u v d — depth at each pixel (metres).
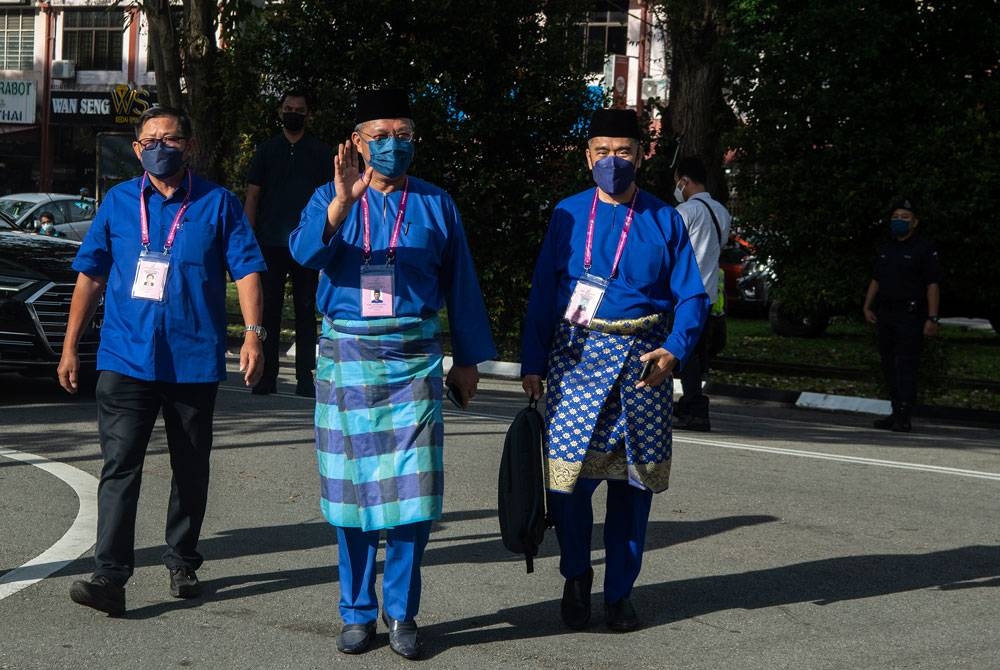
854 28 20.50
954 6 21.16
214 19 19.27
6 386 13.29
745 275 29.36
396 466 5.36
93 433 10.55
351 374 5.40
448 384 5.73
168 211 6.02
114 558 5.85
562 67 18.38
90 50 48.16
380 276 5.41
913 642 5.85
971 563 7.35
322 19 18.19
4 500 8.12
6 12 48.59
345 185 5.20
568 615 5.92
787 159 21.77
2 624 5.70
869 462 10.74
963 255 21.48
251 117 18.67
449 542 7.50
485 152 18.66
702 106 22.92
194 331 6.00
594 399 5.74
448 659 5.43
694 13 22.72
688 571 7.03
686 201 11.69
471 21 18.05
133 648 5.45
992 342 26.23
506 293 18.58
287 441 10.41
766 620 6.14
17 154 48.66
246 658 5.37
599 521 8.19
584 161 18.19
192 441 6.14
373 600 5.55
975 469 10.64
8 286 11.81
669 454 5.87
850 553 7.51
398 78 18.34
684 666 5.43
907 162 20.78
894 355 13.56
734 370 19.06
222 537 7.43
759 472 10.01
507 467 5.73
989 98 21.19
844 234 21.27
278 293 12.66
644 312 5.80
